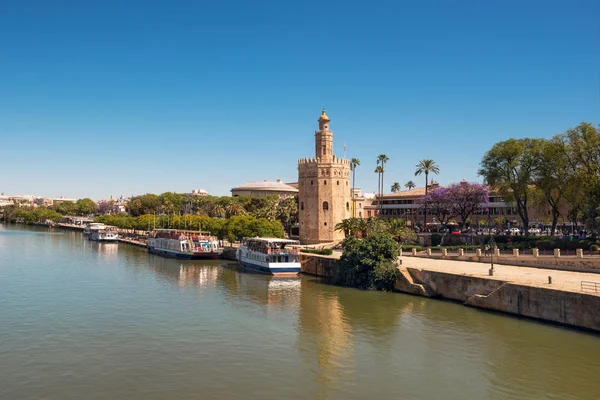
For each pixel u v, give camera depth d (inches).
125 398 1364.4
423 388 1446.9
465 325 2060.8
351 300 2623.0
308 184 4889.3
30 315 2255.2
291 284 3196.4
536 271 2571.4
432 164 5231.3
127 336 1936.5
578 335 1852.9
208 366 1614.2
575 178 3152.1
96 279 3348.9
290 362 1658.5
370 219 4180.6
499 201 5708.7
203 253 4586.6
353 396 1390.3
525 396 1395.2
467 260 3174.2
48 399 1352.1
